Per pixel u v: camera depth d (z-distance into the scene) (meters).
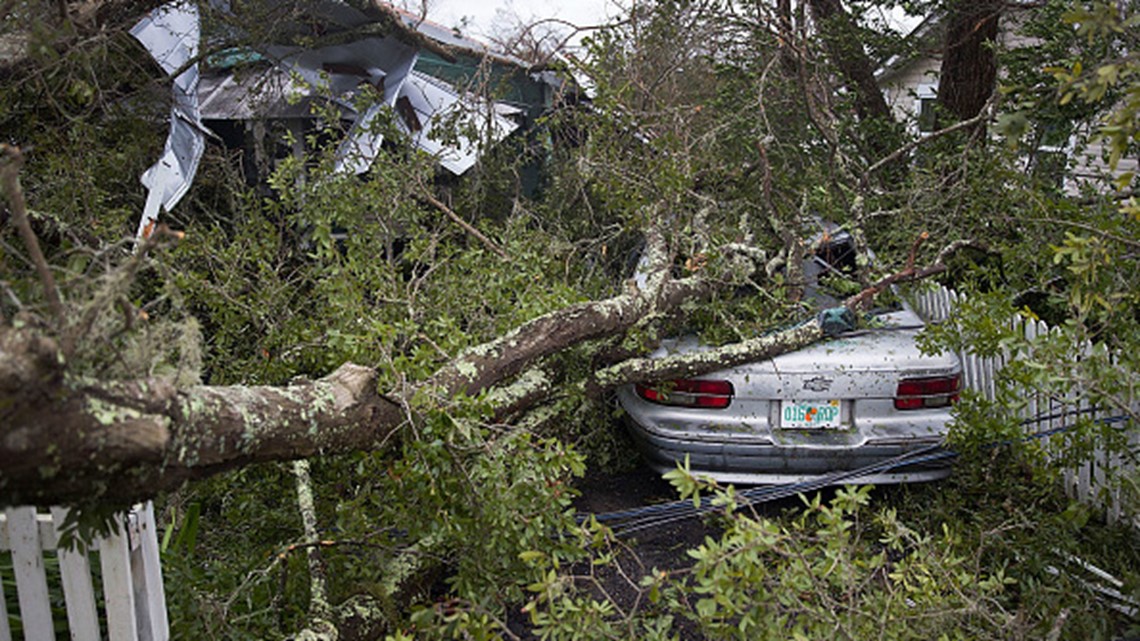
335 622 2.96
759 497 4.15
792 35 5.94
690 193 5.30
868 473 4.18
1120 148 2.37
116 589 2.46
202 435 2.09
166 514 3.44
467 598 2.81
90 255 2.15
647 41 6.16
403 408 2.81
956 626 2.70
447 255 4.53
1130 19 2.38
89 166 4.48
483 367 3.45
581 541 2.81
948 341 4.07
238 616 3.01
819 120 5.68
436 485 2.88
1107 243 3.33
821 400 4.22
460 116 6.03
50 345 1.67
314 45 6.02
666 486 4.82
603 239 5.68
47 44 3.26
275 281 4.39
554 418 4.35
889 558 3.92
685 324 4.86
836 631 2.41
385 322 4.11
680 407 4.34
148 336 1.95
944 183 5.39
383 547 3.06
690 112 5.87
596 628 2.52
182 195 5.55
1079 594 3.22
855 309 4.57
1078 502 3.47
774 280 4.95
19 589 2.50
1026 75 5.87
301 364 4.15
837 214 5.57
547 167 7.34
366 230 4.61
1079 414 3.85
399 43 6.46
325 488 3.62
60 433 1.72
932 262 5.20
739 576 2.30
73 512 1.99
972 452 3.96
